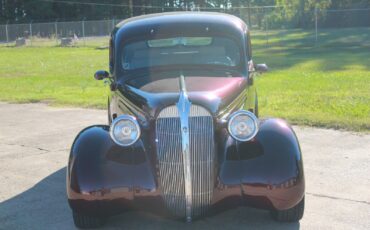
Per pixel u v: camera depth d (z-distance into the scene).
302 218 5.15
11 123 10.94
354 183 6.21
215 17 6.18
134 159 4.64
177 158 4.41
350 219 5.12
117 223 5.14
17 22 72.88
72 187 4.60
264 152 4.62
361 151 7.62
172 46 5.82
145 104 4.71
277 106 11.36
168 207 4.54
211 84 5.16
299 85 15.33
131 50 5.86
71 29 54.31
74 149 4.75
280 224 5.02
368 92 13.20
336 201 5.62
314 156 7.42
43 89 16.88
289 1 50.84
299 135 8.75
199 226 5.03
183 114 4.42
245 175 4.52
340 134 8.76
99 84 18.09
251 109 5.90
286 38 42.91
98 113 11.80
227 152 4.63
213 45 5.82
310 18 51.59
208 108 4.52
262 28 56.91
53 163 7.58
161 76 5.49
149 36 5.85
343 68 20.56
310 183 6.23
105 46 44.50
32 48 44.91
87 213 4.63
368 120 9.46
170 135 4.42
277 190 4.48
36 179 6.80
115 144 4.72
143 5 80.69
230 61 5.78
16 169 7.31
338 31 46.38
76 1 76.31
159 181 4.51
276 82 16.33
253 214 5.26
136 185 4.52
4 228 5.16
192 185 4.44
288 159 4.57
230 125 4.55
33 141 9.10
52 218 5.40
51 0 74.81
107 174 4.57
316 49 31.80
